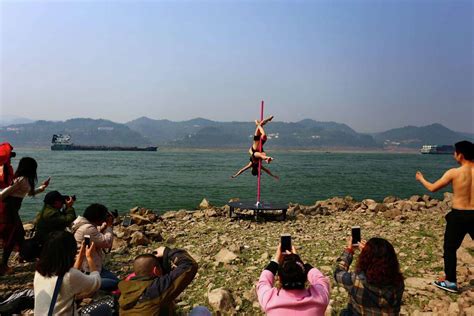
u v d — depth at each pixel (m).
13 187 6.71
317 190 41.00
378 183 51.72
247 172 73.56
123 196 33.41
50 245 3.93
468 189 6.00
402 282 3.76
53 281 3.88
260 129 14.80
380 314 3.71
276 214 16.23
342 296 6.33
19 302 5.04
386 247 3.76
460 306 5.70
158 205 27.41
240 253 9.29
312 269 4.07
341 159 188.88
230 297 6.14
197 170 78.75
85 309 5.12
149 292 3.52
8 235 6.93
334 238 11.06
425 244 9.68
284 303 3.54
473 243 9.06
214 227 13.54
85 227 5.76
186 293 6.61
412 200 21.12
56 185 44.03
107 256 9.20
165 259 3.90
